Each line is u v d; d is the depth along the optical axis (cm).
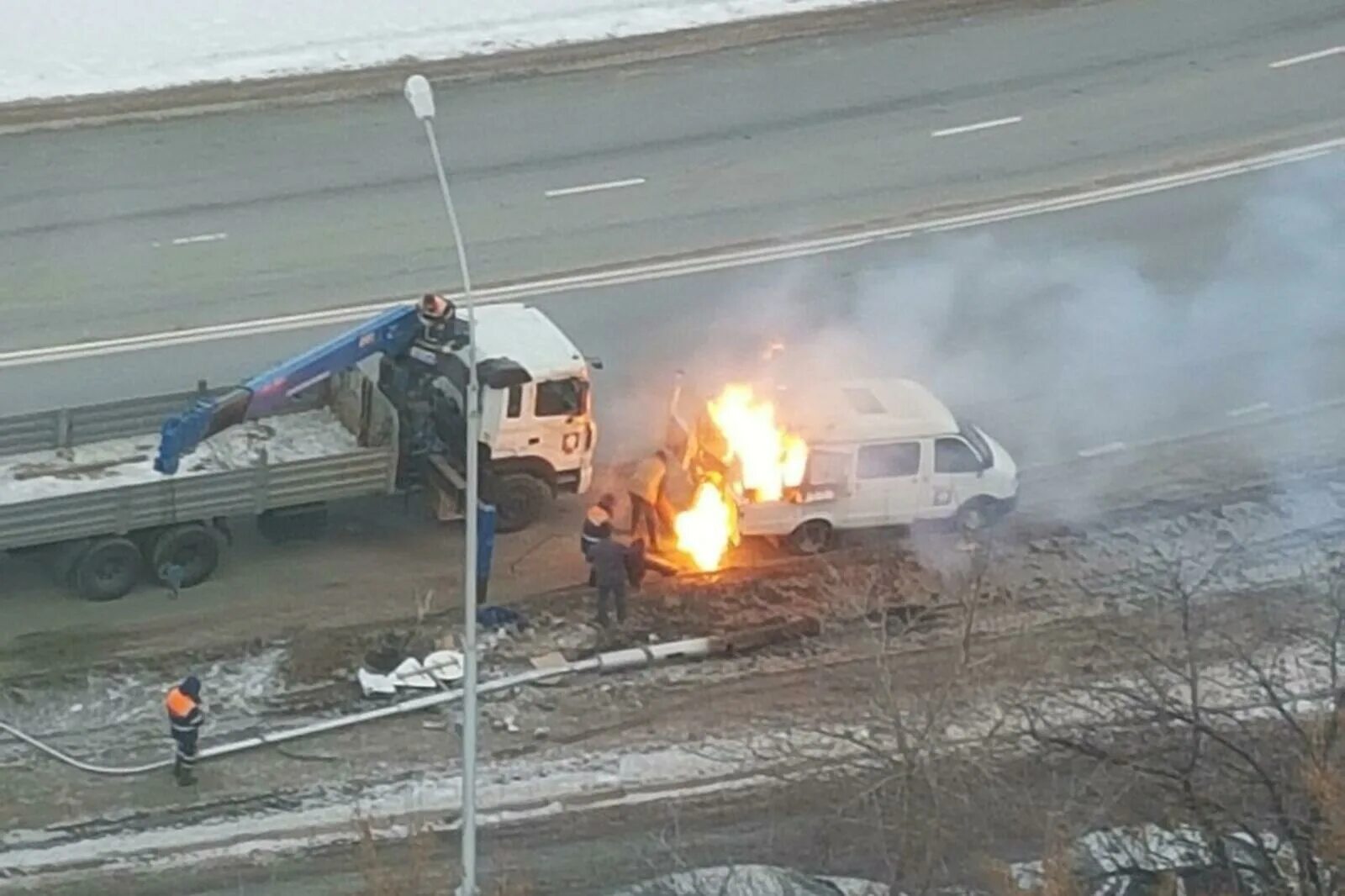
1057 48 6469
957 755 3647
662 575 4400
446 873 3697
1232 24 6656
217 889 3644
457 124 5912
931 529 4544
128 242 5334
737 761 3962
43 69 6044
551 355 4450
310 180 5631
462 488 4400
